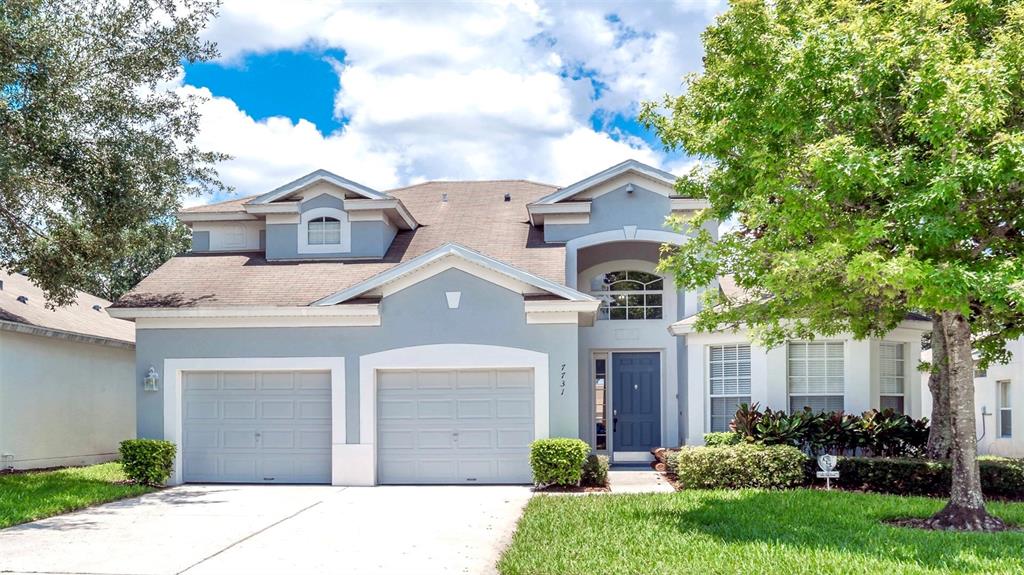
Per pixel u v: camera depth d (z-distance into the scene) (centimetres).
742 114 1140
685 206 1955
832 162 991
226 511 1345
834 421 1587
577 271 2066
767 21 1130
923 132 985
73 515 1308
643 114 1272
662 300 2084
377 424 1694
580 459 1554
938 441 1517
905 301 1201
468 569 935
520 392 1672
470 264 1667
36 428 1972
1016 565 897
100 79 1655
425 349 1670
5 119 1453
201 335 1720
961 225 1013
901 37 1056
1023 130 1048
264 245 2116
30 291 2258
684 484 1530
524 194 2372
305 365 1695
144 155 1634
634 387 2078
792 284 1098
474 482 1666
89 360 2188
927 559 928
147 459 1630
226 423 1725
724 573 869
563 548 1002
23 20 1480
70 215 1739
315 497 1499
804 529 1094
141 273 3594
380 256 1977
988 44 1079
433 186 2475
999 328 1404
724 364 1814
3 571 930
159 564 962
